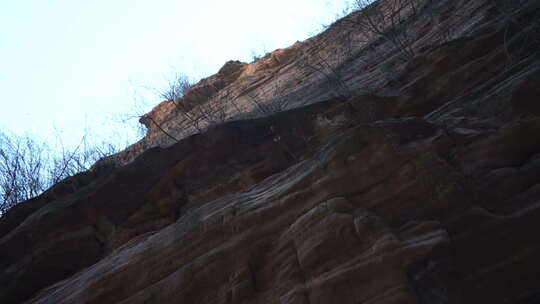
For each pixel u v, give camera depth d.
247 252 4.68
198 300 4.71
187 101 17.41
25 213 8.86
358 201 4.39
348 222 4.13
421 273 3.75
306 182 4.75
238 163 7.52
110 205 7.65
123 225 7.50
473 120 5.12
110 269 5.51
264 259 4.62
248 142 7.70
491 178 4.16
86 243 7.43
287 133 7.65
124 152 12.43
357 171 4.48
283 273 4.36
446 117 5.67
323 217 4.32
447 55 7.26
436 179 4.18
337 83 10.60
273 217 4.78
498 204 4.04
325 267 4.09
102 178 8.23
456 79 6.94
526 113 4.80
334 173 4.56
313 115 7.74
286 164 7.33
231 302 4.46
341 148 4.64
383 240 3.87
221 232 5.00
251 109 12.66
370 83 9.53
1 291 6.79
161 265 5.17
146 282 5.14
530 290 3.69
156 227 7.36
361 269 3.87
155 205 7.64
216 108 15.09
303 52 16.47
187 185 7.66
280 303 4.18
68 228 7.50
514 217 3.87
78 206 7.61
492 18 8.17
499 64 6.57
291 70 15.43
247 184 7.13
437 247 3.74
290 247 4.45
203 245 5.03
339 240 4.11
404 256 3.74
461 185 4.12
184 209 7.41
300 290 4.09
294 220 4.64
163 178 7.78
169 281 4.95
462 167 4.38
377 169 4.43
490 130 4.53
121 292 5.24
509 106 5.03
